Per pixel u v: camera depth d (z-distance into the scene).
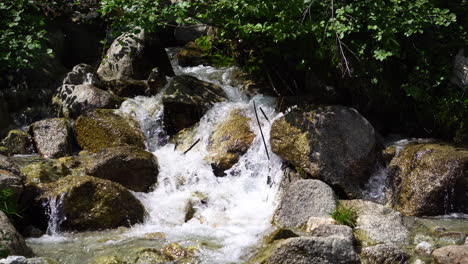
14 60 9.84
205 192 8.16
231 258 6.34
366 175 8.16
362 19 8.61
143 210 7.47
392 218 7.09
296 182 7.53
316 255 5.92
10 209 6.93
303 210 7.28
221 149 8.65
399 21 8.34
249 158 8.52
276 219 7.36
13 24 9.96
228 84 10.31
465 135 8.59
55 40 11.24
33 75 10.53
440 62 8.95
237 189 8.29
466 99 8.66
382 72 8.88
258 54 10.09
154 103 9.73
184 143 9.20
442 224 7.24
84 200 7.19
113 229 7.19
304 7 8.55
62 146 8.91
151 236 6.93
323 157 7.96
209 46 11.57
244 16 9.06
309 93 9.53
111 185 7.34
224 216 7.64
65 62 11.51
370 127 8.32
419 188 7.65
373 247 6.33
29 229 7.11
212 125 9.20
